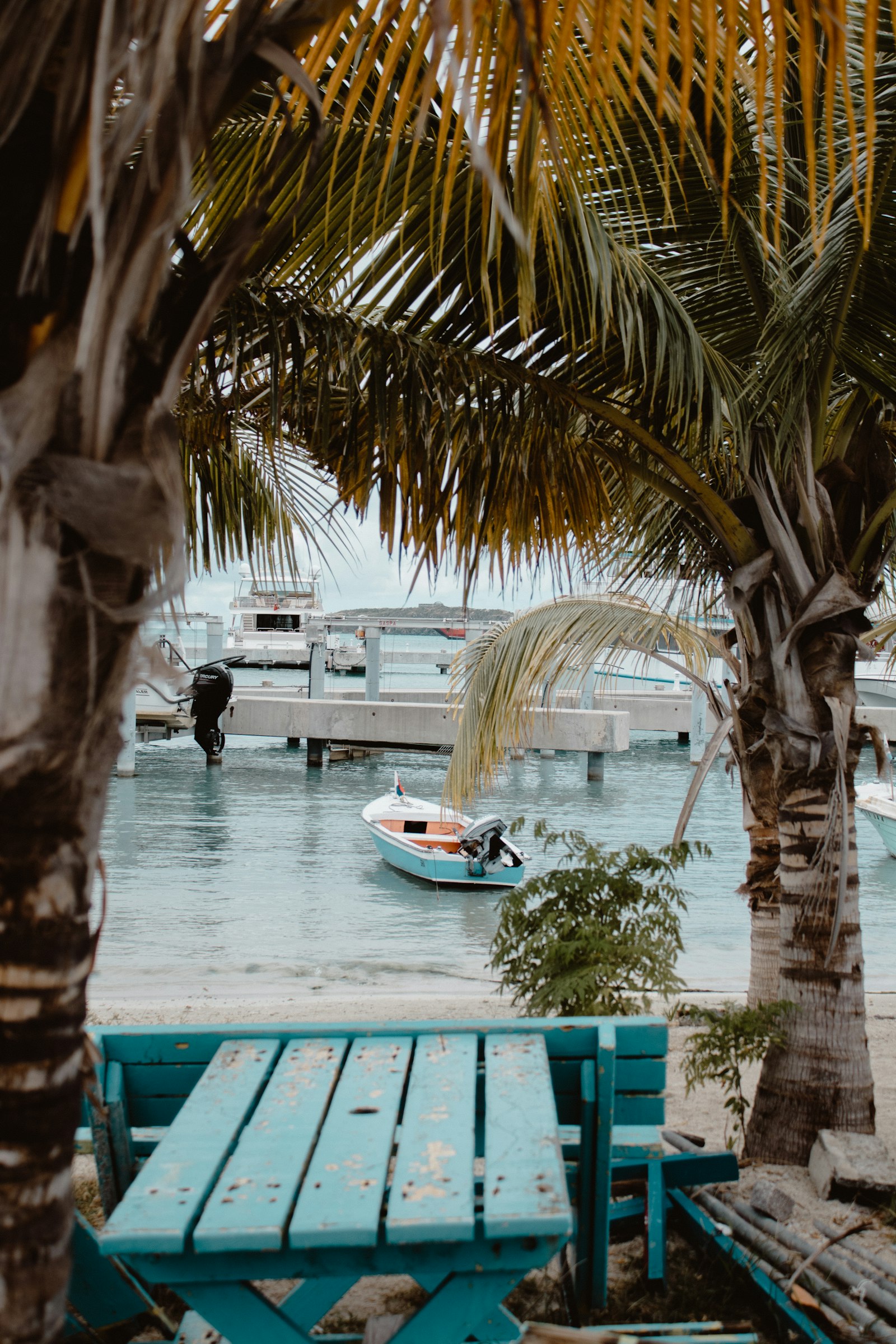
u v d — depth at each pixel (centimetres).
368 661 3544
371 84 310
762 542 486
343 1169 207
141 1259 189
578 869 528
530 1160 211
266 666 6025
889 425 548
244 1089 254
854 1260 334
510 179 287
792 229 412
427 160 328
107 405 116
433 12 95
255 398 426
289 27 125
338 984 1055
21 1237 125
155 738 3572
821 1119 457
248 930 1348
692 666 655
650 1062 303
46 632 116
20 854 122
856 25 346
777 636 479
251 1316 193
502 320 398
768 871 574
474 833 1700
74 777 122
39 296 122
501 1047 281
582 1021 302
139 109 110
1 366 121
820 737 467
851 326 439
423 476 400
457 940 1330
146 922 1370
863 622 471
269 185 134
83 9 113
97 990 999
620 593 660
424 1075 259
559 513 476
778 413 447
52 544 116
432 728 3123
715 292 465
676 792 2773
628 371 395
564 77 205
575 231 329
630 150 381
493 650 723
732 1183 426
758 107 141
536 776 3080
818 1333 292
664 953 492
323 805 2478
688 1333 294
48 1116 126
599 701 3703
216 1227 184
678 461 463
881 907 1608
